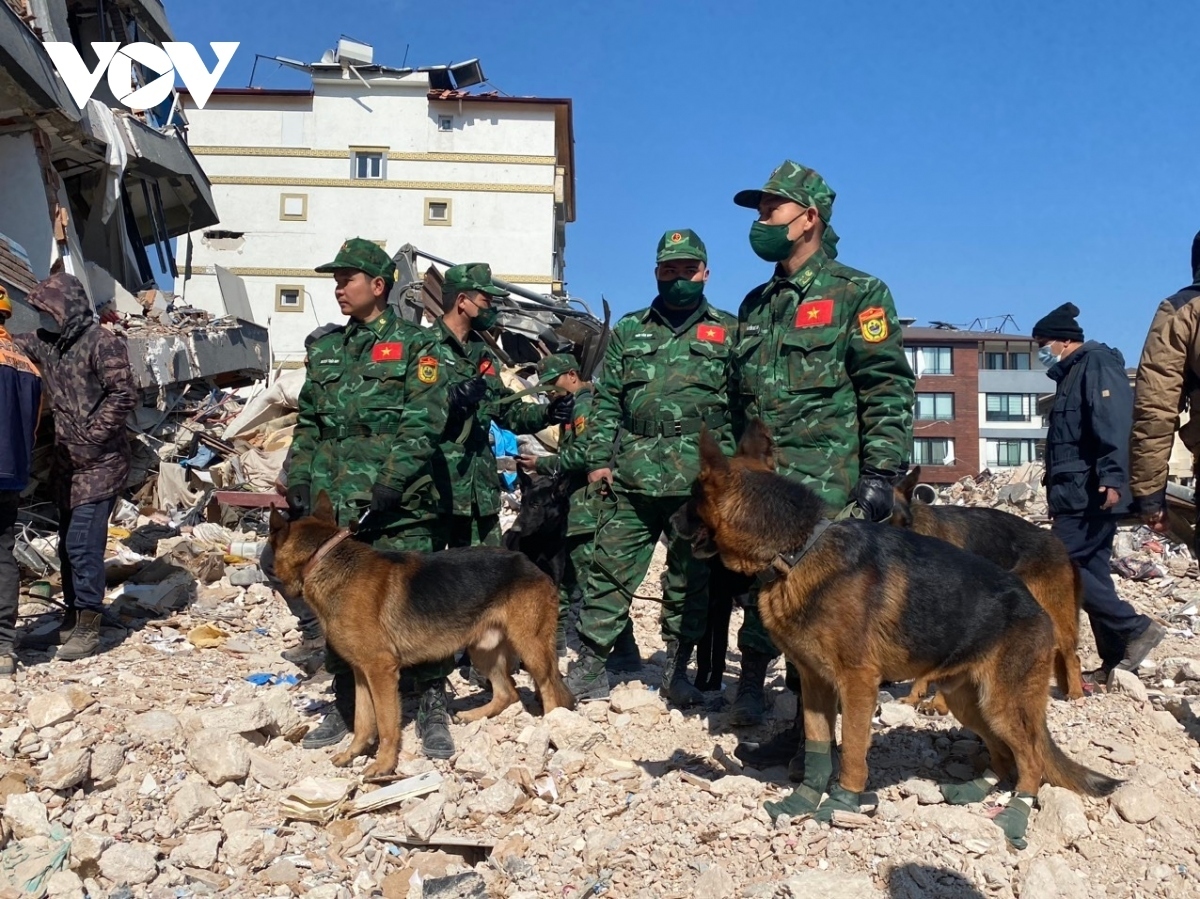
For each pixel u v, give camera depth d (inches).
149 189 756.6
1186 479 553.9
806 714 161.8
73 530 244.1
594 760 187.0
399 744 185.8
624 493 221.0
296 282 1749.5
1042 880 139.6
